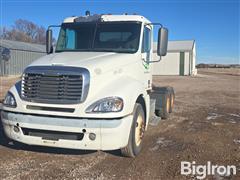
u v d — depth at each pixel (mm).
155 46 8133
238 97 18438
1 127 8750
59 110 5672
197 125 9883
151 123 9125
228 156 6840
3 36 83125
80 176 5582
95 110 5562
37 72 5852
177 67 51125
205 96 18594
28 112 5789
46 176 5543
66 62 6098
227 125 9945
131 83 6363
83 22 7703
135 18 7418
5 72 36500
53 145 5773
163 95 10273
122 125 5672
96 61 6281
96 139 5578
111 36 7340
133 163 6258
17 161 6230
